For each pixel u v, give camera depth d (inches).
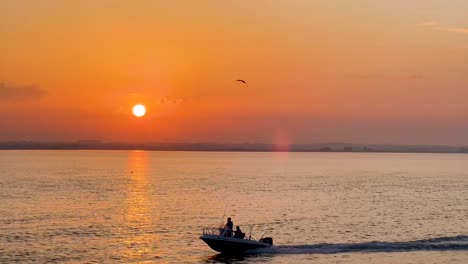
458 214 4163.4
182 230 3336.6
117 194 5526.6
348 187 6648.6
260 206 4596.5
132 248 2805.1
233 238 2610.7
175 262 2522.1
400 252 2652.6
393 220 3823.8
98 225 3501.5
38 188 6122.1
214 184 6988.2
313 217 3954.2
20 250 2721.5
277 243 2947.8
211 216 3971.5
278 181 7657.5
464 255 2603.3
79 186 6461.6
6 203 4643.2
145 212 4158.5
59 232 3223.4
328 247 2736.2
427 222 3745.1
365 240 3048.7
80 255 2642.7
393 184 7239.2
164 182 7313.0
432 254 2615.7
